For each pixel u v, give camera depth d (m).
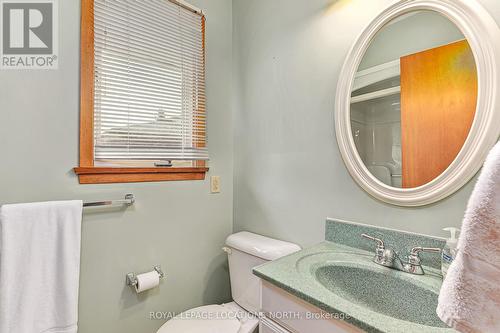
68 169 1.03
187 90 1.42
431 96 0.81
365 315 0.56
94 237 1.09
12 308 0.85
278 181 1.34
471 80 0.73
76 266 0.97
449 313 0.34
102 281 1.12
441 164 0.79
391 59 0.91
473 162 0.72
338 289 0.85
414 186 0.84
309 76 1.19
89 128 1.08
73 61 1.04
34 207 0.90
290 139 1.28
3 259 0.83
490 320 0.31
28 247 0.88
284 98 1.31
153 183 1.28
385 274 0.81
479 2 0.73
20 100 0.94
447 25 0.78
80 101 1.06
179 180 1.39
